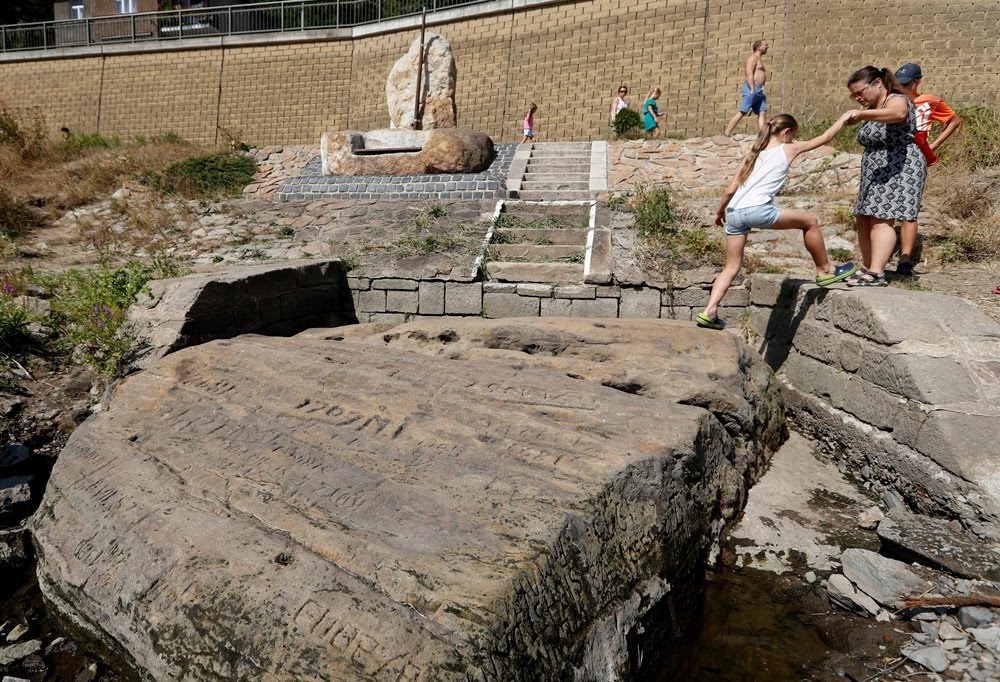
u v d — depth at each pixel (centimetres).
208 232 888
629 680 249
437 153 1015
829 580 317
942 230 668
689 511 322
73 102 2188
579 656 230
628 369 438
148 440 354
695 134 1576
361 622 212
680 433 329
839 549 347
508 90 1772
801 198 820
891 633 283
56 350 559
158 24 2230
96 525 295
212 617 229
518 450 307
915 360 369
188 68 2067
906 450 366
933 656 262
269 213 931
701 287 618
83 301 596
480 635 201
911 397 364
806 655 281
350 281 712
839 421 434
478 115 1812
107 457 344
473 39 1823
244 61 2019
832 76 1477
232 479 303
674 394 413
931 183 778
